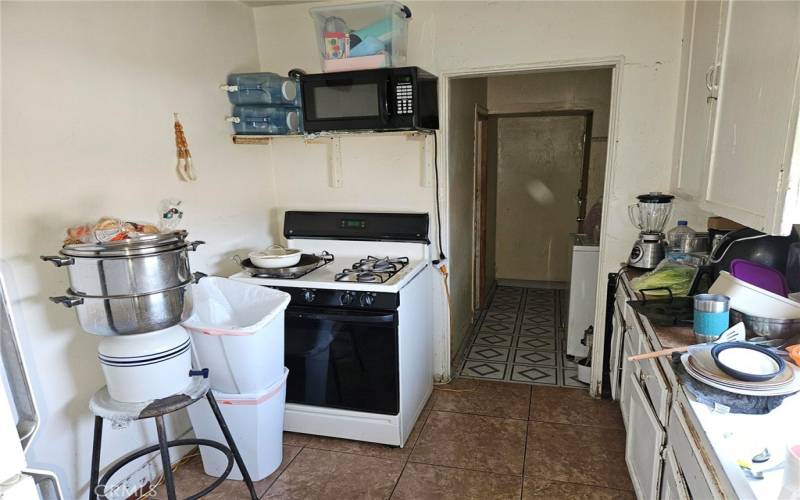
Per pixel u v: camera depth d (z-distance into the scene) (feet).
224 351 6.28
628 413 6.71
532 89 13.61
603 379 9.06
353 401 7.79
